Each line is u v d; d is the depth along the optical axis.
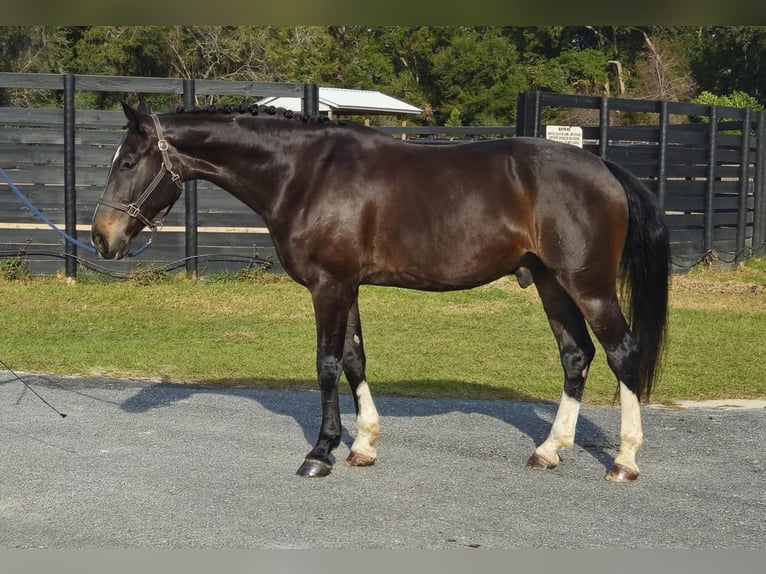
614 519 5.08
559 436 5.98
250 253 13.95
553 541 4.75
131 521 5.00
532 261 5.77
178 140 5.81
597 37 39.03
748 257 17.23
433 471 5.92
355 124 5.89
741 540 4.80
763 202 17.48
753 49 35.19
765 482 5.77
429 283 5.73
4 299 12.06
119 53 30.34
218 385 8.41
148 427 6.95
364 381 6.05
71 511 5.15
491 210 5.57
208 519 5.04
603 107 14.02
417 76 37.91
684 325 11.48
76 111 13.38
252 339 10.41
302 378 8.73
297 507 5.24
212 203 13.76
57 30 29.81
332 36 37.31
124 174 5.79
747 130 16.58
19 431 6.79
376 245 5.69
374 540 4.75
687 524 5.02
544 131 13.54
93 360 9.26
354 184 5.64
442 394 8.12
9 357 9.30
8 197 13.50
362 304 12.34
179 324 11.12
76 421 7.09
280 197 5.76
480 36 37.78
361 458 6.00
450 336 10.71
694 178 15.77
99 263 13.59
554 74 35.91
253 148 5.78
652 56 37.34
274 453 6.31
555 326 6.05
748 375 8.96
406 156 5.74
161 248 13.76
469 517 5.09
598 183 5.51
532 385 8.50
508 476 5.83
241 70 32.94
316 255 5.68
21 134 13.37
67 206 13.30
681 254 15.63
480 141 5.85
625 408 5.68
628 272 5.72
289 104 21.39
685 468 6.04
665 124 14.91
